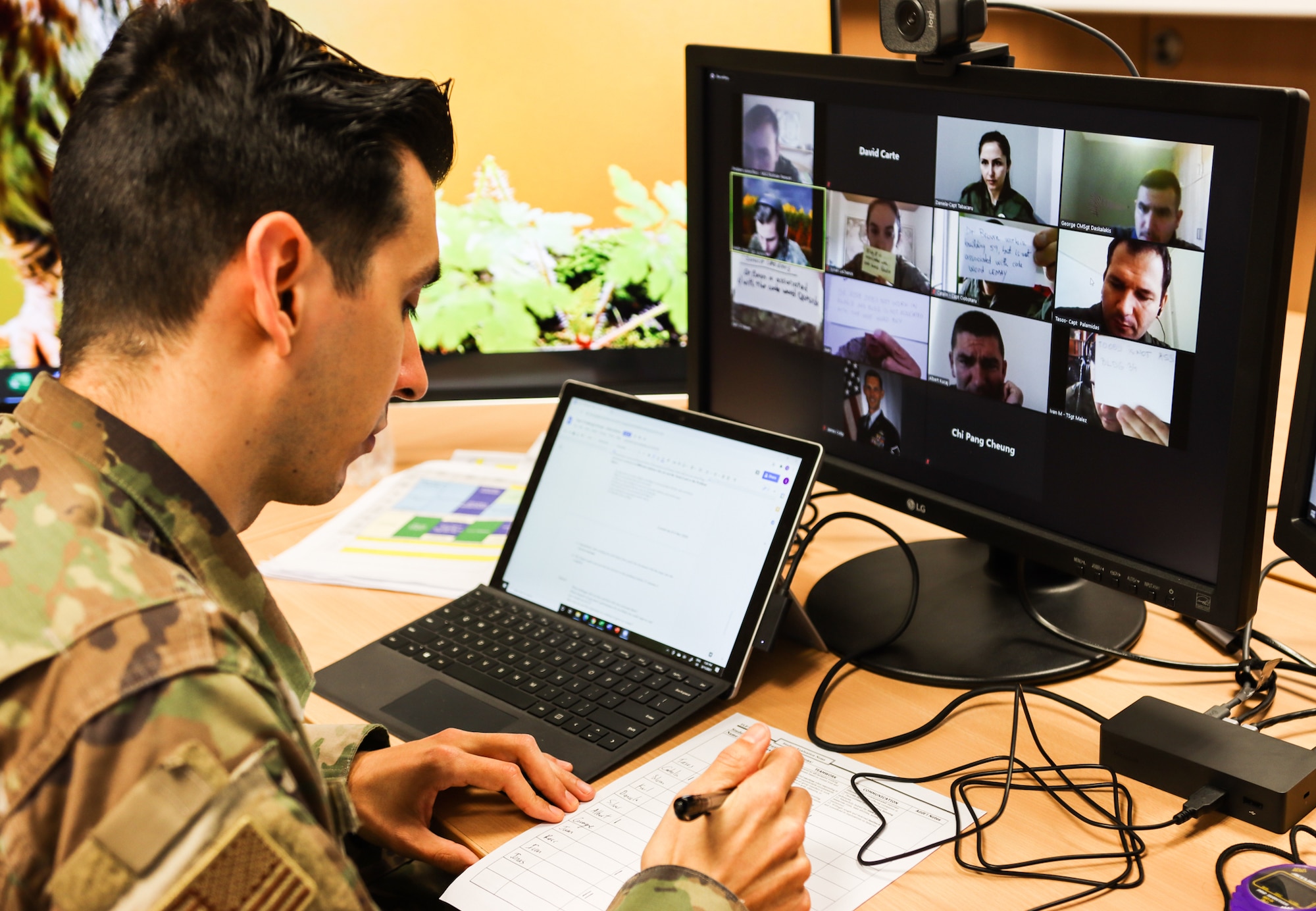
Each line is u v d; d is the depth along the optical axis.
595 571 1.06
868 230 1.05
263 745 0.52
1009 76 0.90
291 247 0.59
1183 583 0.90
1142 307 0.87
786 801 0.73
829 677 0.97
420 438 1.53
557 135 1.38
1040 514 0.99
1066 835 0.78
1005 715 0.92
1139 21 2.38
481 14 1.33
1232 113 0.77
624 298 1.43
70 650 0.50
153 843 0.49
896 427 1.09
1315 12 1.97
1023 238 0.93
